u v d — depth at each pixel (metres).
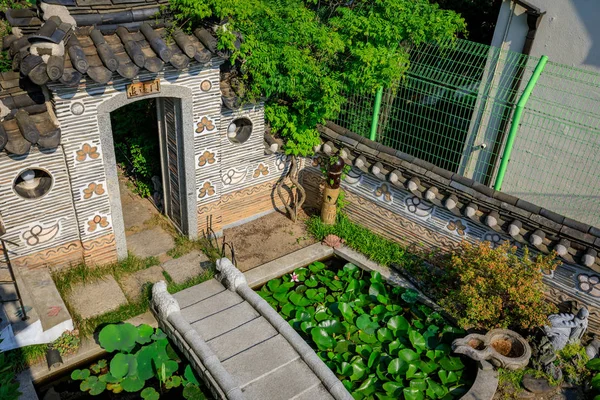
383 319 7.80
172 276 8.29
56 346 6.89
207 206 8.89
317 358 6.80
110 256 8.24
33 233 7.47
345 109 9.37
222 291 7.99
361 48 8.53
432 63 8.78
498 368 7.09
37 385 6.77
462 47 8.80
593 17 8.16
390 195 8.93
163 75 7.30
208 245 8.97
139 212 9.55
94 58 6.57
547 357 7.16
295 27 8.20
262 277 8.48
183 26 7.32
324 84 8.16
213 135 8.28
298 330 7.60
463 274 7.68
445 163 9.59
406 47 9.06
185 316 7.46
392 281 8.59
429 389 6.78
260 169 9.36
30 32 7.23
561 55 8.68
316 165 9.62
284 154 9.47
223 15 7.04
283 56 7.97
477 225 8.12
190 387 6.70
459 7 12.19
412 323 7.85
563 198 8.80
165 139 8.56
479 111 9.09
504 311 7.57
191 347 6.85
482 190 7.90
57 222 7.60
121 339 6.87
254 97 8.19
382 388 6.83
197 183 8.55
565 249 7.32
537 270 7.47
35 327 6.75
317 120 8.77
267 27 7.94
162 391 6.78
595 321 7.63
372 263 8.93
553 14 8.59
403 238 9.10
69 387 6.82
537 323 7.21
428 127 8.84
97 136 7.21
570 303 7.66
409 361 7.12
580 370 7.16
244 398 6.22
